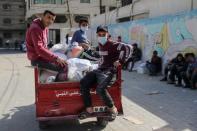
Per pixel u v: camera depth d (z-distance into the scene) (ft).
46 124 24.68
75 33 29.99
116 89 23.48
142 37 63.52
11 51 173.78
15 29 254.68
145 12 79.25
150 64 54.80
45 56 23.73
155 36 57.67
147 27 61.00
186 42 47.70
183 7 57.72
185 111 29.50
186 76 41.39
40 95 22.54
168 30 52.80
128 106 31.81
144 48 62.49
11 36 255.29
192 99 34.63
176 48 50.52
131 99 35.14
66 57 26.89
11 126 25.75
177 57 45.32
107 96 22.56
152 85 44.42
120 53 22.68
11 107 32.07
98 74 22.56
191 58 42.73
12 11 253.24
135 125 25.40
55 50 27.96
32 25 24.12
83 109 23.06
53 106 22.76
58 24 181.68
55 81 23.91
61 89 22.72
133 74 57.21
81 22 29.86
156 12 71.15
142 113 29.01
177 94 37.60
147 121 26.48
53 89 22.63
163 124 25.55
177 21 49.96
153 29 58.44
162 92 38.96
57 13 182.39
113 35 84.53
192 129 24.18
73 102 22.93
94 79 22.71
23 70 66.44
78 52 26.96
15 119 27.78
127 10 92.84
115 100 23.53
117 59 22.95
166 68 47.57
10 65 78.74
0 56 121.90
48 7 182.50
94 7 185.06
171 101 33.81
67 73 23.79
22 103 33.73
